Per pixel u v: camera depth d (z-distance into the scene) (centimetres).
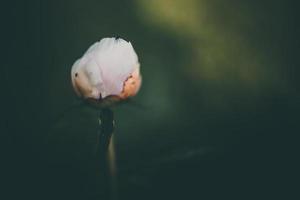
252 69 62
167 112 60
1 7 66
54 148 58
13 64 63
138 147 58
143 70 62
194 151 56
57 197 55
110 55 46
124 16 65
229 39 63
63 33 65
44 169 57
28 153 58
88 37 65
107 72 46
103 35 64
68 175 56
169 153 56
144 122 59
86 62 46
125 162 57
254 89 61
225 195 55
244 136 58
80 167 57
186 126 59
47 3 66
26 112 61
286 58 62
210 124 59
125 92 47
